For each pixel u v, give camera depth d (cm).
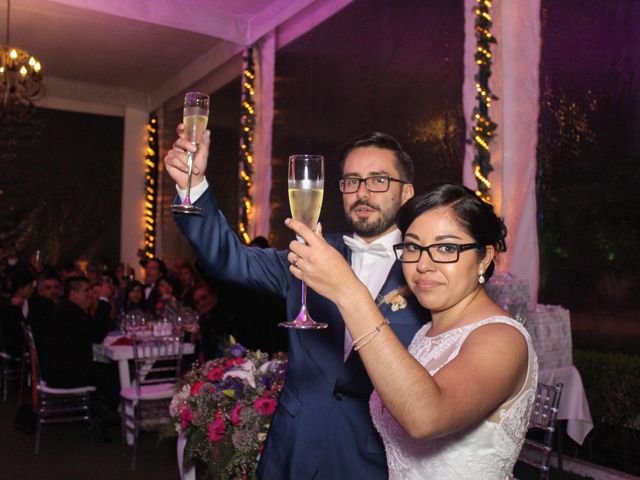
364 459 170
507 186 458
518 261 454
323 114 680
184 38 862
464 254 123
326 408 174
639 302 396
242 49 812
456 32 505
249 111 798
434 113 529
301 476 172
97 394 554
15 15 782
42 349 507
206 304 444
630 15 404
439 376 104
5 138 1059
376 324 99
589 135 428
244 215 798
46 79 1056
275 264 194
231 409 245
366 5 614
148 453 478
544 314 372
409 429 94
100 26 823
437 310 131
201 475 296
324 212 667
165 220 1110
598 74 422
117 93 1116
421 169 543
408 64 558
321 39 686
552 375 368
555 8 450
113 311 702
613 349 411
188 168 157
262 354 268
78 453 477
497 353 110
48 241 1087
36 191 1080
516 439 119
